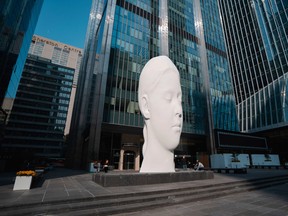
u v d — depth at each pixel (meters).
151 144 10.73
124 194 6.41
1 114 22.94
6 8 18.02
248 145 38.16
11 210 4.85
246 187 9.87
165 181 9.49
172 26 41.03
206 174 11.41
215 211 5.67
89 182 10.07
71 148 35.56
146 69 11.77
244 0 53.94
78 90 40.97
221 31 53.06
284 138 39.53
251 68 48.19
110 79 28.08
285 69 38.34
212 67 44.56
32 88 77.56
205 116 37.66
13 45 22.39
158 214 5.34
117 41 30.78
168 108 10.88
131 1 35.28
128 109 28.17
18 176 7.50
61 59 122.94
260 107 42.72
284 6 41.12
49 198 5.68
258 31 47.31
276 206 6.31
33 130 73.62
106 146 26.66
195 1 49.19
